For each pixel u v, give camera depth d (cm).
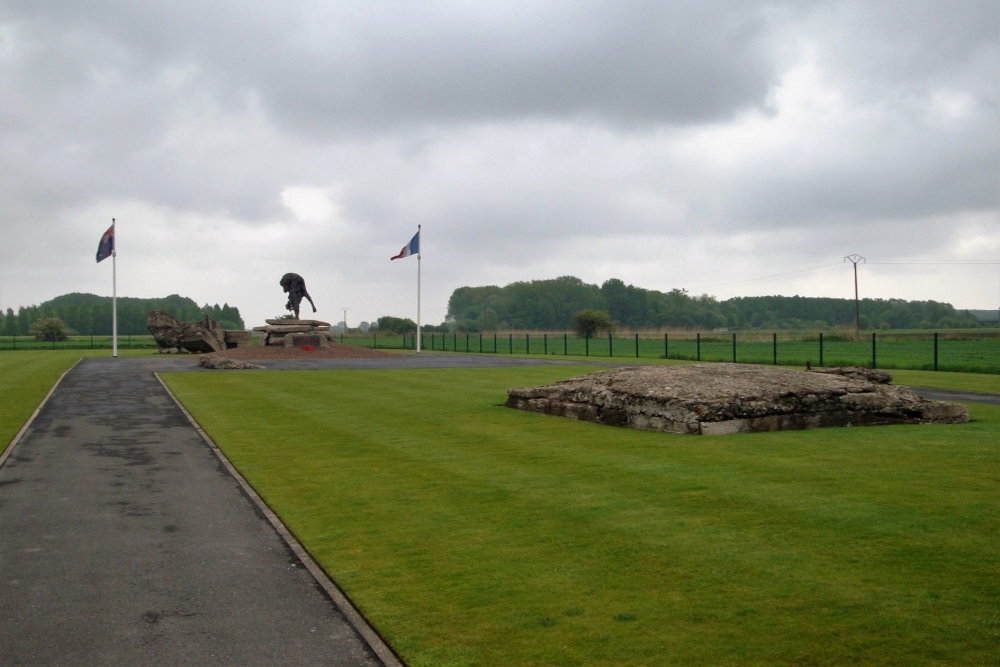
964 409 1495
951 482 925
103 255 4291
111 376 2780
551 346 7006
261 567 673
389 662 488
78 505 898
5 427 1516
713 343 7356
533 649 495
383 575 638
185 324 5141
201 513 859
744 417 1362
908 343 6562
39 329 9331
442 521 797
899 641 491
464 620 543
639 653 485
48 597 603
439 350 6078
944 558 641
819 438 1275
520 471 1043
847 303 14712
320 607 579
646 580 609
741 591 580
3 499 929
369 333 10288
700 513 801
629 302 13325
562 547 698
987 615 527
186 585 629
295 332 4969
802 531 726
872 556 650
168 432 1448
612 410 1497
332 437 1365
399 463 1116
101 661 491
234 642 520
